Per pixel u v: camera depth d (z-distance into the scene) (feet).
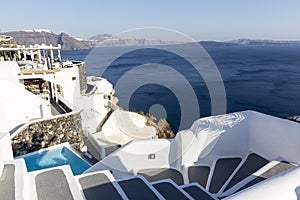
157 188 12.58
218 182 17.80
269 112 81.35
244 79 139.33
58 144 29.58
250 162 19.57
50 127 29.25
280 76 155.53
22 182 9.90
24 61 54.95
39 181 10.90
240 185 15.66
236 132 21.26
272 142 19.22
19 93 30.96
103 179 12.39
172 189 12.48
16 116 30.17
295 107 87.45
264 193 6.74
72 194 9.86
